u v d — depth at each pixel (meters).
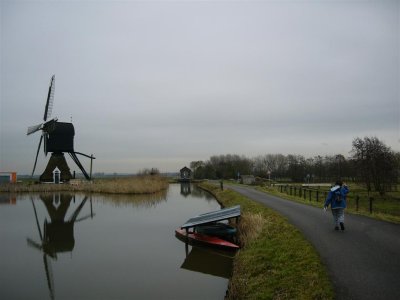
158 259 15.50
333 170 78.06
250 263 11.38
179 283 12.45
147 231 21.62
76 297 11.24
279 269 10.05
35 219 26.91
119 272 13.73
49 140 59.28
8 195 46.72
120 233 21.16
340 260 9.60
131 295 11.32
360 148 44.19
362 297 7.27
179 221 25.17
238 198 30.44
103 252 16.83
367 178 43.25
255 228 15.70
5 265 14.91
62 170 60.16
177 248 17.34
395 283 7.93
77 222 25.33
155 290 11.77
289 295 8.20
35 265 14.88
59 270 14.12
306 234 12.88
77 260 15.56
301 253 10.58
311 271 8.98
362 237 12.30
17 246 18.33
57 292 11.71
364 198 36.19
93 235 20.72
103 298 11.11
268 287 9.05
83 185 53.28
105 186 51.03
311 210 20.23
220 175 102.88
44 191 52.53
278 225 15.23
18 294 11.57
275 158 119.94
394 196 38.28
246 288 9.48
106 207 33.53
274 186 54.53
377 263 9.30
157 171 89.75
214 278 12.97
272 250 11.92
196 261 15.12
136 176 73.62
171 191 56.22
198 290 11.74
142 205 35.00
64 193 49.38
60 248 17.78
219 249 16.53
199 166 111.50
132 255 16.20
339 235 12.66
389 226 14.39
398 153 52.50
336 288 7.74
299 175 83.75
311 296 7.68
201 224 17.88
